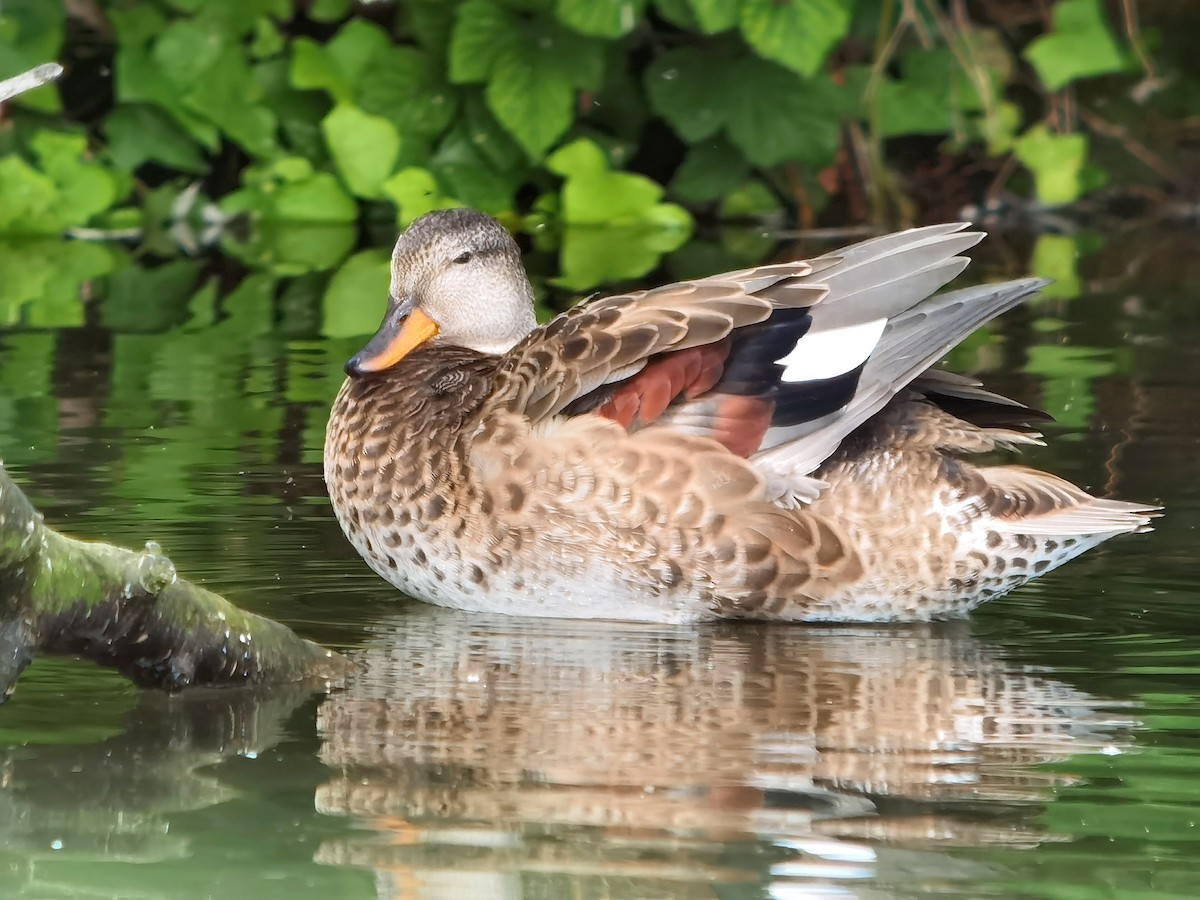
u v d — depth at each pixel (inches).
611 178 916.6
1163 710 303.9
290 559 402.3
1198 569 403.5
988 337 660.1
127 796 257.0
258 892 222.8
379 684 317.1
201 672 306.3
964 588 372.2
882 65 915.4
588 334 373.1
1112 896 222.7
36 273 792.3
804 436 370.0
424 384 391.9
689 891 223.1
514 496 366.0
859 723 295.0
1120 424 521.7
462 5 866.1
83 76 948.0
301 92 935.0
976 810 252.7
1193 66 987.9
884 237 394.3
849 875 228.7
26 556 271.4
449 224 440.5
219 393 561.0
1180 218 972.6
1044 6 967.0
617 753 277.1
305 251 860.0
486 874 228.2
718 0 844.6
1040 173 930.7
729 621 372.2
